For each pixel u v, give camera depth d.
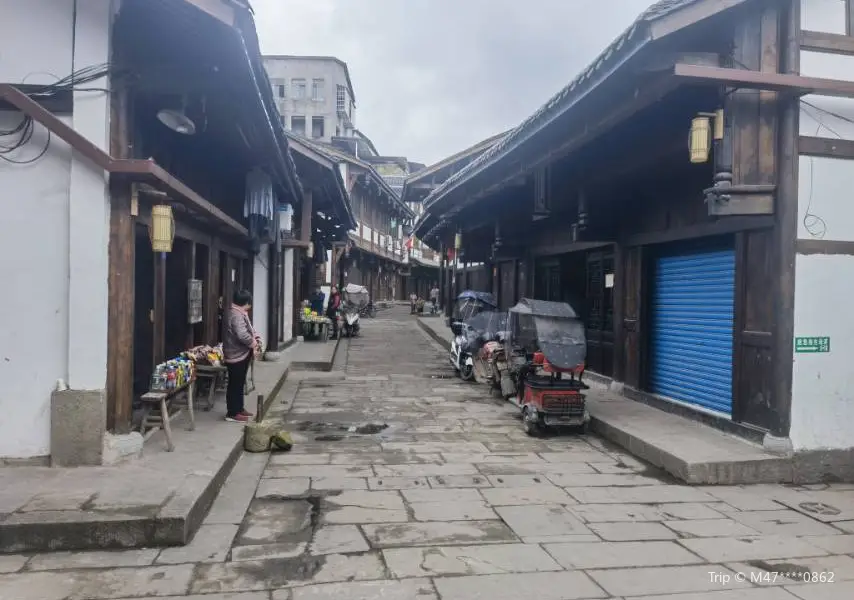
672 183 8.23
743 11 5.91
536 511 5.23
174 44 5.52
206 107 6.72
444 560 4.21
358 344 18.94
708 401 7.81
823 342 6.28
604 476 6.25
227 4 4.86
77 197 5.22
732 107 6.04
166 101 6.26
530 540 4.60
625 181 8.40
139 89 5.71
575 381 8.08
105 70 5.26
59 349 5.28
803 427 6.25
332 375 12.70
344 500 5.38
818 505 5.52
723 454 6.28
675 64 5.38
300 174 12.96
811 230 6.23
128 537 4.22
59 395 5.23
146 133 6.48
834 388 6.30
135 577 3.83
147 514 4.30
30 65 5.25
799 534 4.84
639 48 5.37
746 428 6.77
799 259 6.21
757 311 6.70
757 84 5.66
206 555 4.16
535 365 8.25
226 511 4.97
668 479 6.19
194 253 7.89
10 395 5.26
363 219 32.28
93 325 5.28
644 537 4.72
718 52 6.11
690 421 7.83
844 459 6.28
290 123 51.75
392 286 48.16
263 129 7.56
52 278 5.27
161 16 5.20
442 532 4.71
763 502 5.57
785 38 6.07
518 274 15.59
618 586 3.90
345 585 3.81
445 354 16.81
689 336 8.28
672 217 8.26
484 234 16.88
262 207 10.19
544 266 13.89
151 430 6.42
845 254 6.30
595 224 9.69
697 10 5.25
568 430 8.10
